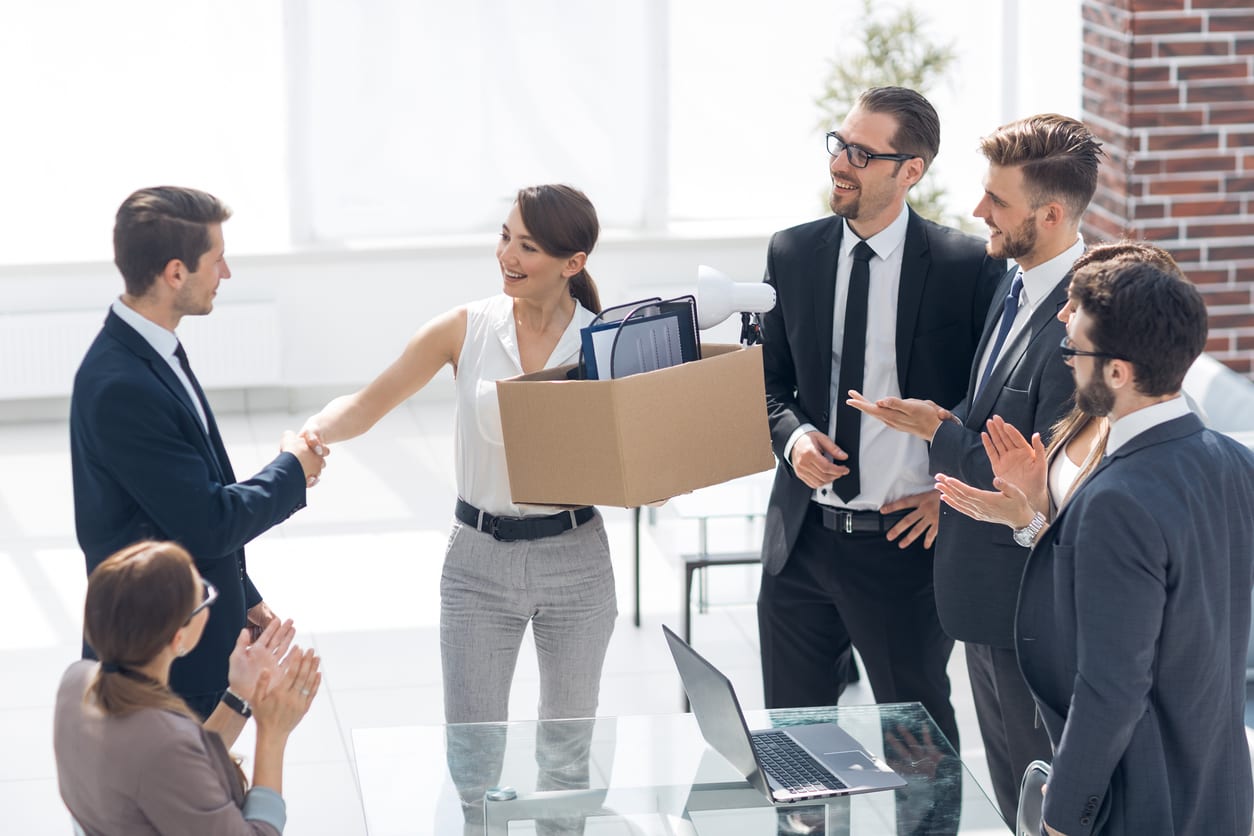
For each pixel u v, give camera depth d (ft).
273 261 23.22
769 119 24.68
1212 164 19.24
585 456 9.41
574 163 24.29
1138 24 18.85
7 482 20.94
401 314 23.90
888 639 11.21
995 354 10.11
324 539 19.31
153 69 22.95
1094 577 7.53
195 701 9.45
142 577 7.08
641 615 17.29
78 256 22.94
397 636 16.66
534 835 8.49
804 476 10.72
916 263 10.77
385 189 23.93
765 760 9.24
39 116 22.76
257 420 23.66
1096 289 7.66
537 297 10.25
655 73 24.06
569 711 10.80
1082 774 7.67
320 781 13.56
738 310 10.66
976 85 24.53
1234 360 19.72
